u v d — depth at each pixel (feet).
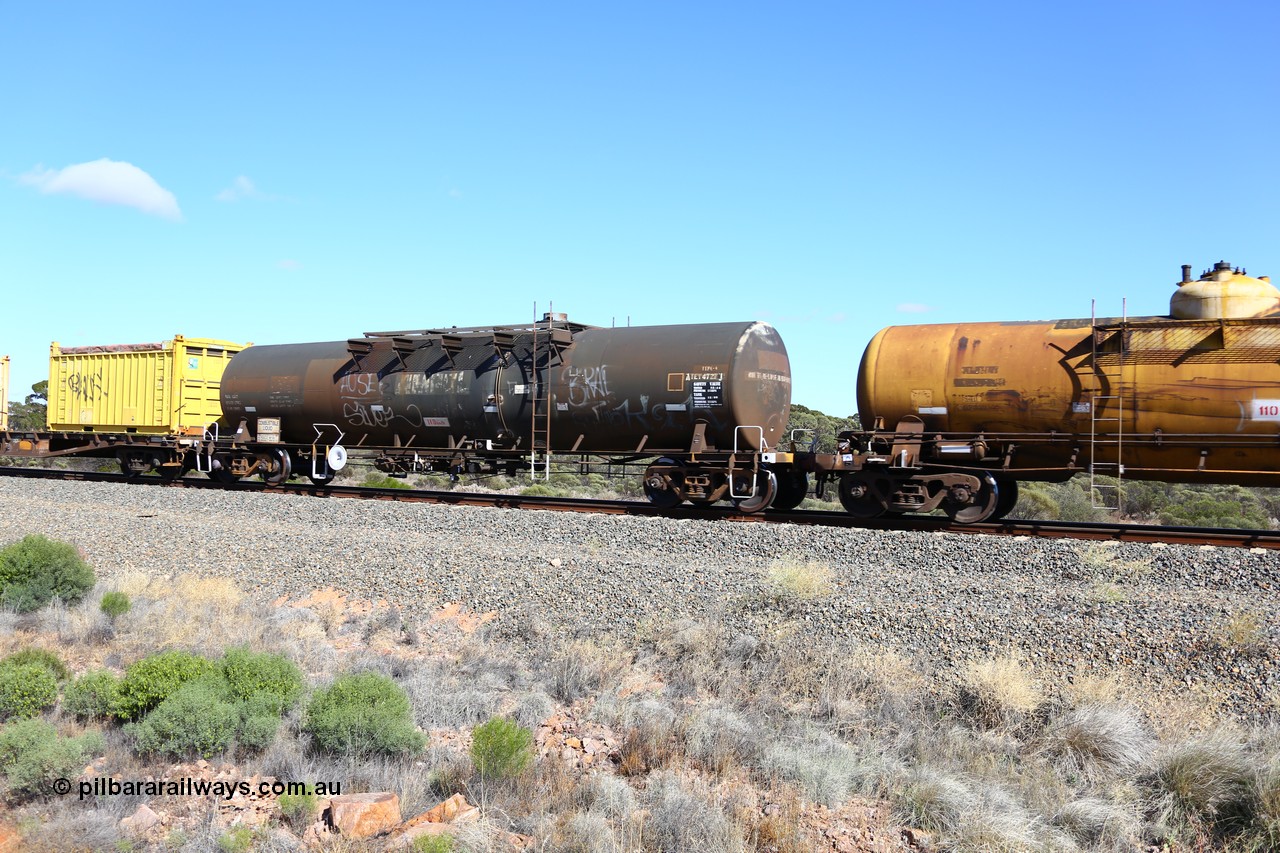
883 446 56.75
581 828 23.29
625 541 53.16
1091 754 27.17
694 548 50.80
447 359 75.92
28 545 46.21
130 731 29.19
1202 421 48.32
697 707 31.81
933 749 27.96
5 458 151.23
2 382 112.37
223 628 41.32
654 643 37.55
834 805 25.45
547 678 35.12
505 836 23.47
